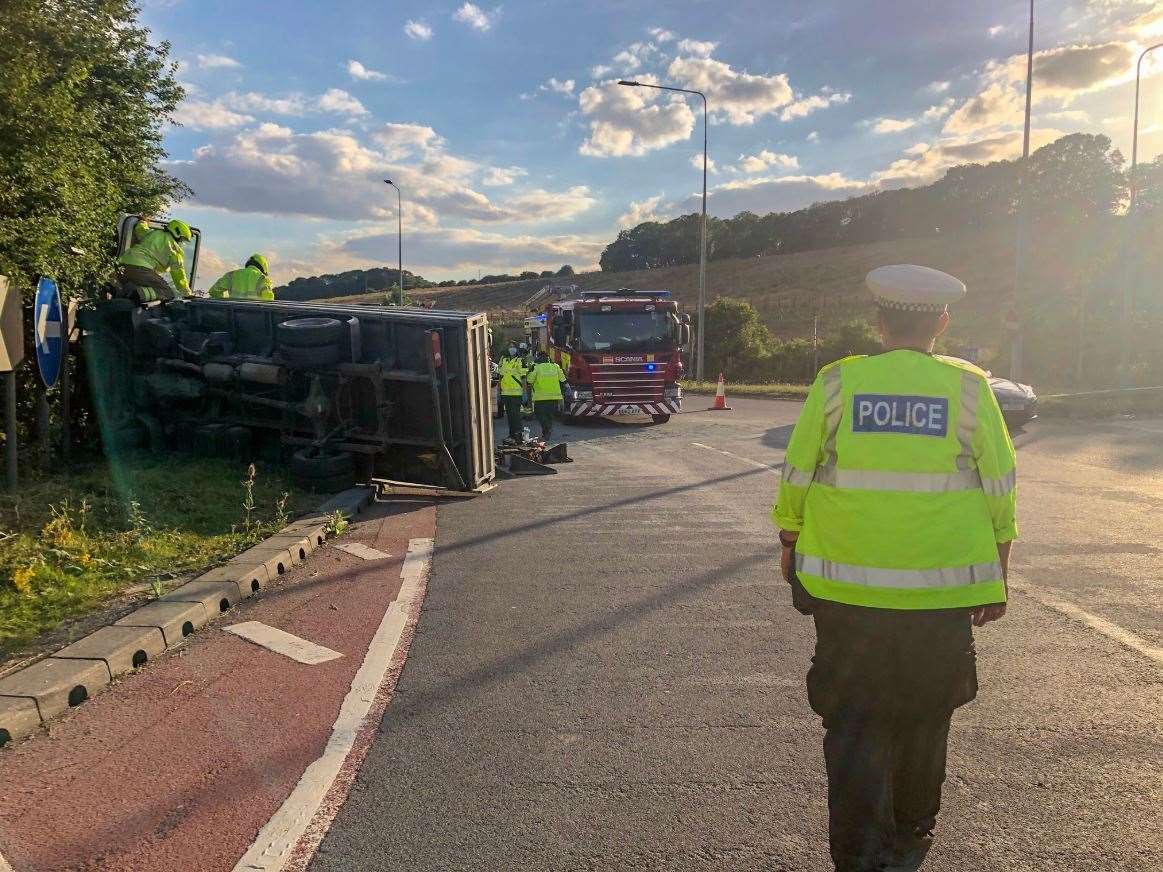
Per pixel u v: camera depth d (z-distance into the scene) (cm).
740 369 5328
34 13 895
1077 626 535
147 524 744
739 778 360
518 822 329
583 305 2123
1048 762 367
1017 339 2392
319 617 584
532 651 514
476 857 307
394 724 417
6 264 905
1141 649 494
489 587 654
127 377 1127
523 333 3259
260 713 429
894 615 261
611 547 778
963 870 294
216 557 687
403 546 797
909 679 265
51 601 557
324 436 1038
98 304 1102
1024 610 567
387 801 346
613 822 328
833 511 271
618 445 1686
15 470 820
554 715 425
